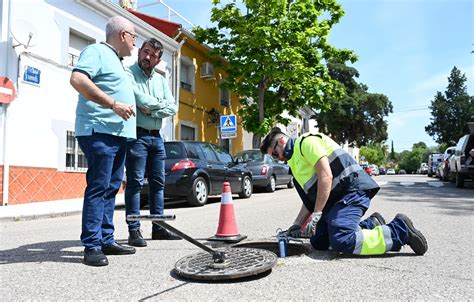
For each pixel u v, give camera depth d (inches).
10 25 361.7
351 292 99.4
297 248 148.9
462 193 450.3
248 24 641.6
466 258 133.3
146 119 165.6
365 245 131.6
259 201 385.4
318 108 705.0
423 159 3929.6
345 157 139.4
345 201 135.4
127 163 162.6
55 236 190.9
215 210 313.3
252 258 124.4
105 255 139.6
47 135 400.8
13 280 110.7
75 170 437.1
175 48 647.8
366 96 1643.7
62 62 422.9
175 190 343.0
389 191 479.5
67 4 430.6
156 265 126.6
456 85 2276.1
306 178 142.6
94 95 123.7
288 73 643.5
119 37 141.1
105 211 143.3
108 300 95.0
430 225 209.9
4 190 351.3
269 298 95.3
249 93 716.7
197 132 727.7
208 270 112.1
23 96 373.4
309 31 651.5
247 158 538.3
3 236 195.0
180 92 677.3
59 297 97.0
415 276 112.6
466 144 557.3
